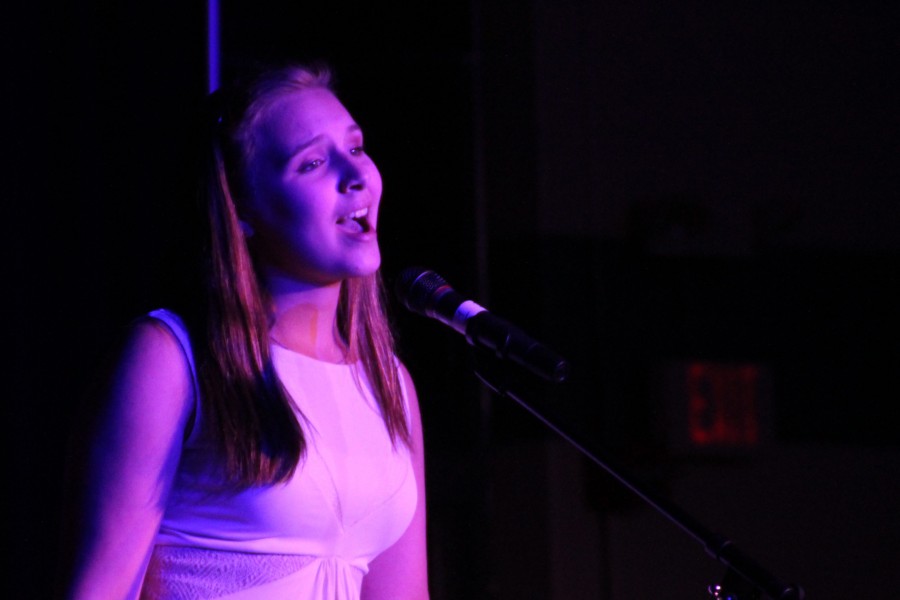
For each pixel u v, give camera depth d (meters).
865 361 10.23
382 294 5.47
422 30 8.98
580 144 9.95
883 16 10.62
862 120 10.57
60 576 4.40
